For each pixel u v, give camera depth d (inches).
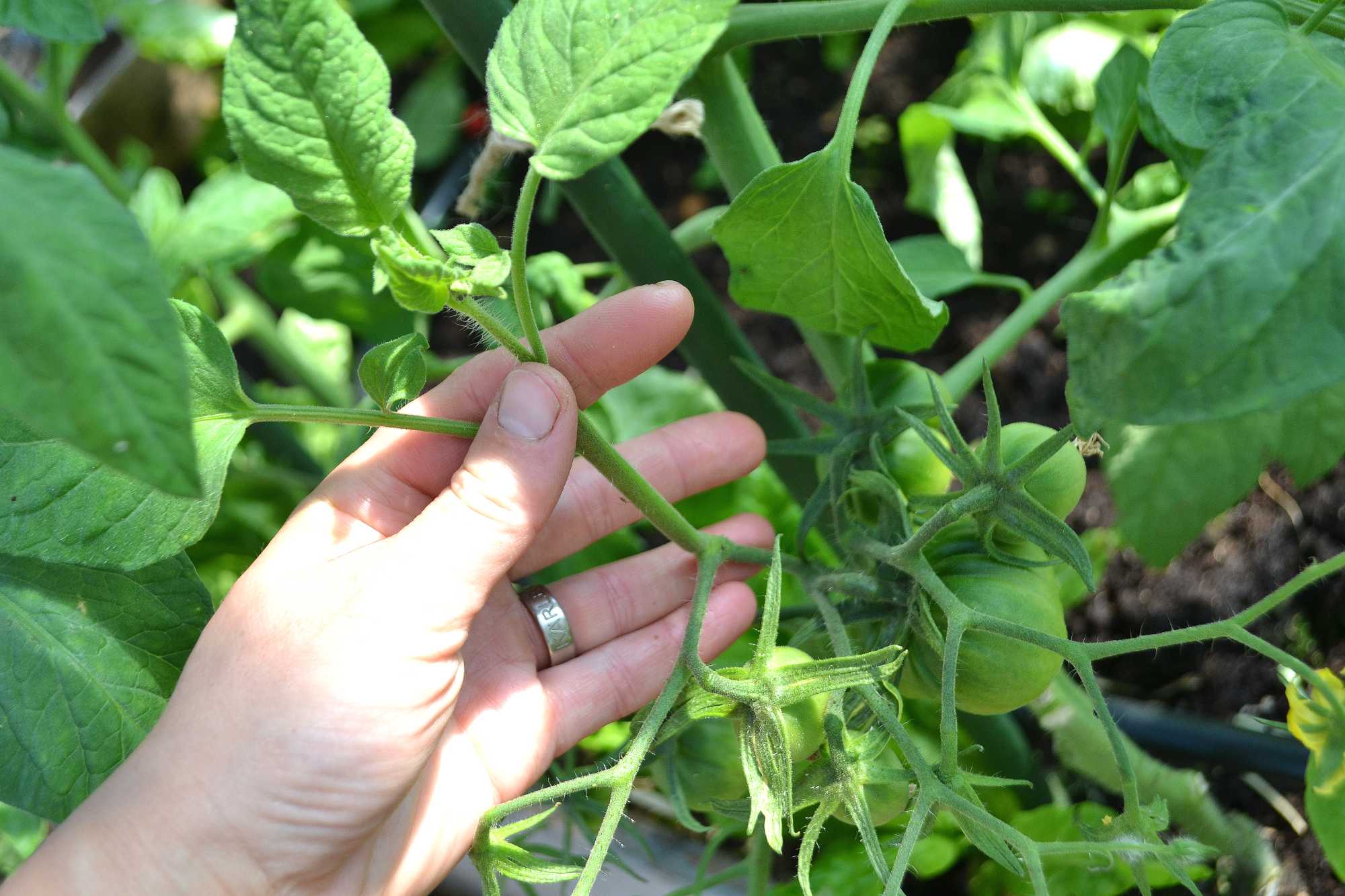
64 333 4.7
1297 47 7.0
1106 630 15.6
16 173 4.9
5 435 7.8
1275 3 7.3
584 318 10.6
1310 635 14.8
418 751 9.1
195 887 8.6
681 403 16.8
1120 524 11.9
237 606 9.0
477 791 10.6
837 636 8.7
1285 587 7.7
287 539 9.7
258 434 16.6
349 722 8.6
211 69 22.6
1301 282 6.0
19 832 12.9
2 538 7.8
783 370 19.3
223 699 8.7
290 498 17.4
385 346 7.9
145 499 7.9
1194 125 7.0
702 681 8.0
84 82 22.5
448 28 10.4
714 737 9.6
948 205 17.9
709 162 21.5
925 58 20.6
